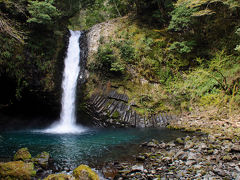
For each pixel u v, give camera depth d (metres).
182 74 10.75
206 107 8.93
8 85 10.03
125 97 9.94
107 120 9.67
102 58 10.66
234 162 3.84
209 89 9.48
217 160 4.02
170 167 3.92
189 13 10.52
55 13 10.84
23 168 3.64
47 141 6.97
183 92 9.91
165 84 10.48
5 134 8.68
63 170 4.10
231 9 11.06
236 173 3.38
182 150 4.77
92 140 6.98
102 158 4.84
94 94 10.39
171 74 10.79
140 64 10.80
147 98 9.88
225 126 6.66
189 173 3.58
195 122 7.95
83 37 14.25
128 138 7.01
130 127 9.22
